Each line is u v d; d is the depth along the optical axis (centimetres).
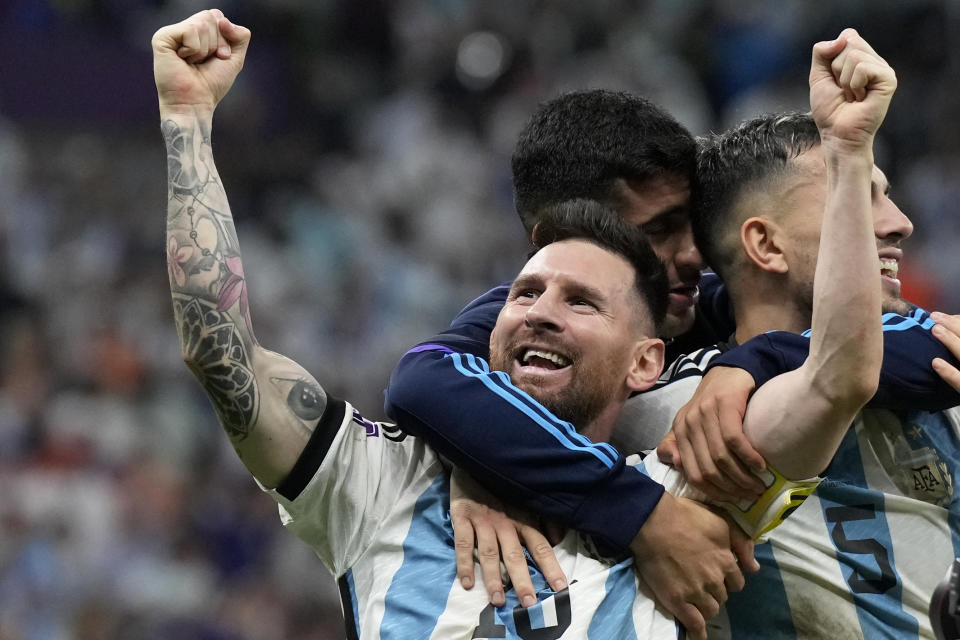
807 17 4006
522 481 819
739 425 802
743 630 860
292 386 851
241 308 840
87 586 2402
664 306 917
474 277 3450
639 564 823
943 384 842
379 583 845
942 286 3400
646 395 933
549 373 868
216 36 867
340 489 859
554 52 3931
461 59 3881
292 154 3612
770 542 856
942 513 877
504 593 817
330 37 3934
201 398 2883
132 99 3466
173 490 2573
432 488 874
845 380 760
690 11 4056
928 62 3884
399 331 3216
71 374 2806
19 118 3388
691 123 3822
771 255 900
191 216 838
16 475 2544
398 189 3569
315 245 3406
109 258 3175
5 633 2317
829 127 760
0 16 3491
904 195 3603
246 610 2438
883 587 852
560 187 994
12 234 3148
